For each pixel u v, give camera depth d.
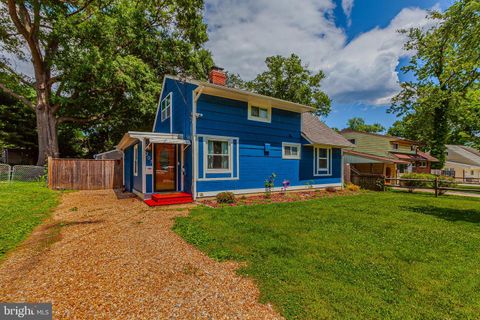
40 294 2.61
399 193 13.03
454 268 3.33
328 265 3.38
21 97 15.88
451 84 15.73
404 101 22.69
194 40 21.20
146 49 17.23
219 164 9.09
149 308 2.38
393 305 2.47
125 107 18.39
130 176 11.69
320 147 12.96
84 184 12.73
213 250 3.94
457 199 10.55
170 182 9.27
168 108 11.35
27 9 14.07
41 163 14.83
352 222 5.84
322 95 29.22
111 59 14.30
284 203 8.54
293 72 28.34
